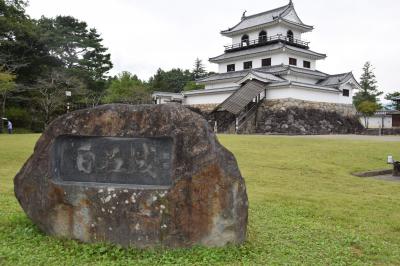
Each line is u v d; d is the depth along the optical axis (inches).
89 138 251.4
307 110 1734.7
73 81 1873.8
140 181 242.4
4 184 469.4
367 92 2851.9
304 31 2204.7
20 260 213.2
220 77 2114.9
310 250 248.8
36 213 252.5
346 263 229.6
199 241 227.9
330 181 556.7
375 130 1868.8
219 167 225.9
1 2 1572.3
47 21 2241.6
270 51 1968.5
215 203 226.1
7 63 1723.7
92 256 222.7
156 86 3083.2
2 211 324.5
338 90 1886.1
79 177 252.7
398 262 235.8
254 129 1704.0
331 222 335.3
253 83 1745.8
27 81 1875.0
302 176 588.4
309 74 1936.5
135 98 2219.5
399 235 299.3
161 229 228.8
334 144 941.2
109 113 246.8
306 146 899.4
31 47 1813.5
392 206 400.5
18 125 1847.9
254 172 605.9
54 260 215.9
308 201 414.6
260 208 374.0
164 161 238.4
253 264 215.5
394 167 672.4
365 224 329.1
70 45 2174.0
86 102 1980.8
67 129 250.4
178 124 234.7
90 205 239.6
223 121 1750.7
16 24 1659.7
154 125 238.2
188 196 226.2
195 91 2030.0
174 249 227.9
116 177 246.5
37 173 251.1
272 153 796.6
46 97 1758.1
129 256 223.9
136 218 231.9
